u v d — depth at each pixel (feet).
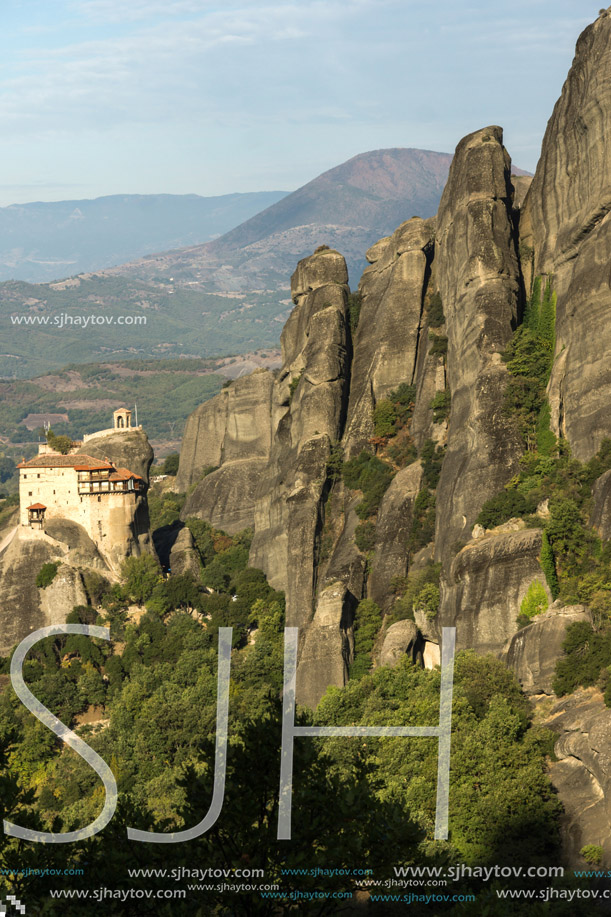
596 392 403.75
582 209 430.61
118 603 511.81
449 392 497.46
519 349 444.55
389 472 499.92
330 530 500.74
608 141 412.36
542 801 266.98
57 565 511.81
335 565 473.26
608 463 391.04
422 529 462.60
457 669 338.75
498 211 481.46
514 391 433.48
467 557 382.83
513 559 369.30
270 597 507.71
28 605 505.66
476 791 270.26
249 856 141.38
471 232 477.36
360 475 506.07
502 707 305.12
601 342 404.98
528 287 482.28
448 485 441.27
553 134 458.50
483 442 429.79
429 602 414.41
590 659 319.88
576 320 418.92
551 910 222.07
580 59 437.58
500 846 256.32
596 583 352.49
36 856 150.30
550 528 370.12
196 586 514.68
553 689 323.16
